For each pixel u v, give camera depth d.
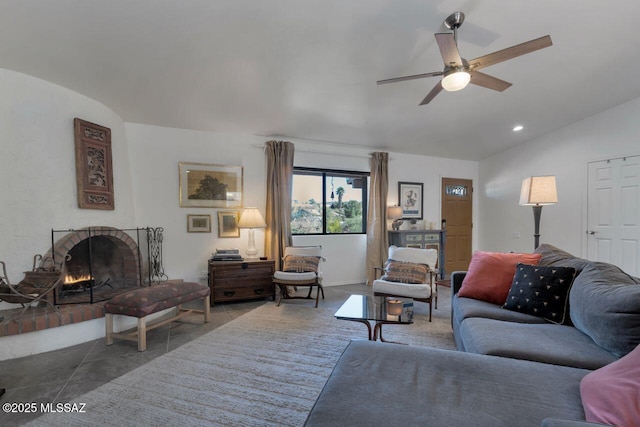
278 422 1.70
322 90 3.51
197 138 4.37
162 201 4.17
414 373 1.34
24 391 2.01
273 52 2.82
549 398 1.16
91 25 2.35
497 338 1.73
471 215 6.55
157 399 1.92
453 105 4.07
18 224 2.73
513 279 2.44
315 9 2.33
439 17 2.45
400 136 5.01
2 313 2.67
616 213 4.36
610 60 3.25
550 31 2.74
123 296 2.78
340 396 1.17
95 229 3.26
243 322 3.37
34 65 2.71
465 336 1.99
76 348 2.69
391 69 3.13
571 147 4.88
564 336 1.77
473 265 2.73
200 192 4.37
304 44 2.72
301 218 5.12
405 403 1.13
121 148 3.81
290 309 3.87
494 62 2.29
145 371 2.27
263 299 4.32
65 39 2.46
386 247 5.35
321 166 5.16
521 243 5.69
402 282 3.54
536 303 2.16
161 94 3.41
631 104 4.19
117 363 2.40
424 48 2.81
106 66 2.85
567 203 4.95
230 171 4.54
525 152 5.58
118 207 3.70
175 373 2.24
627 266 4.25
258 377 2.18
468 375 1.32
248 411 1.80
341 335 2.99
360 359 1.46
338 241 5.33
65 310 2.75
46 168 2.91
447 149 5.77
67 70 2.84
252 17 2.38
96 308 2.87
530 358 1.53
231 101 3.66
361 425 1.01
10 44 2.43
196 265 4.36
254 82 3.29
